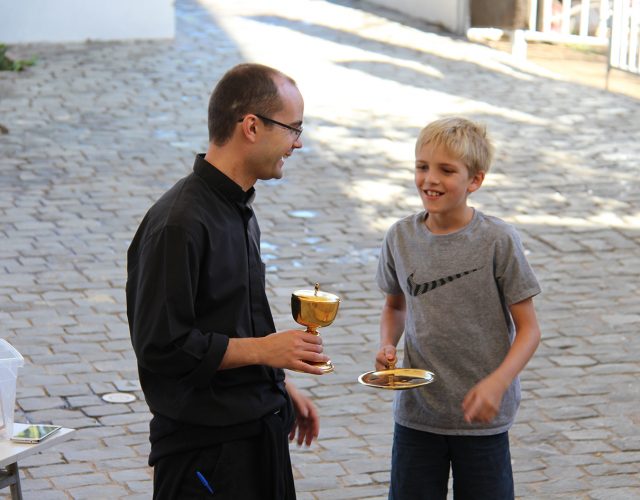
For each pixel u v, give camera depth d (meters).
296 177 15.05
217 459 4.96
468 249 5.52
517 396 5.74
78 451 8.12
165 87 19.58
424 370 5.41
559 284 11.74
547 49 23.25
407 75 20.91
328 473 7.90
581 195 14.60
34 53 22.02
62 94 18.92
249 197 5.06
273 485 5.05
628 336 10.48
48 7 22.92
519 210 13.99
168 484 5.03
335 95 19.30
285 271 11.91
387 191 14.63
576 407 9.02
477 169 5.48
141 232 4.96
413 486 5.76
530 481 7.84
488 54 22.80
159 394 4.96
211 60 21.67
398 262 5.71
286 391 5.38
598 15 23.75
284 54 22.20
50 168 15.16
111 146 16.19
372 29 24.83
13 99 18.52
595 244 12.91
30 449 5.59
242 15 26.08
